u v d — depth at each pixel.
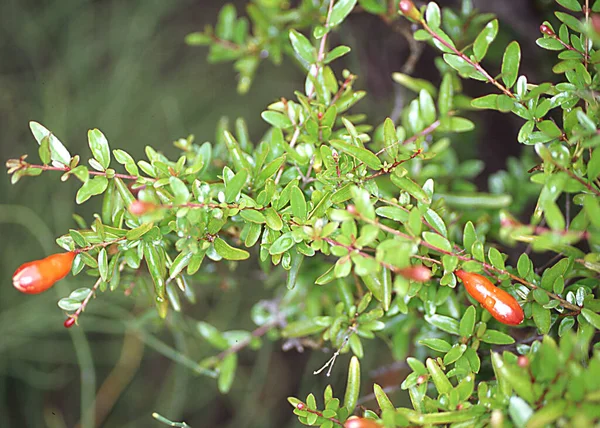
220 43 0.59
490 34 0.41
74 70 0.94
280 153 0.45
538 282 0.41
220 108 0.94
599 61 0.41
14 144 0.91
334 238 0.40
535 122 0.41
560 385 0.35
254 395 0.84
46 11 0.96
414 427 0.38
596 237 0.36
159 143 0.92
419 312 0.49
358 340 0.46
